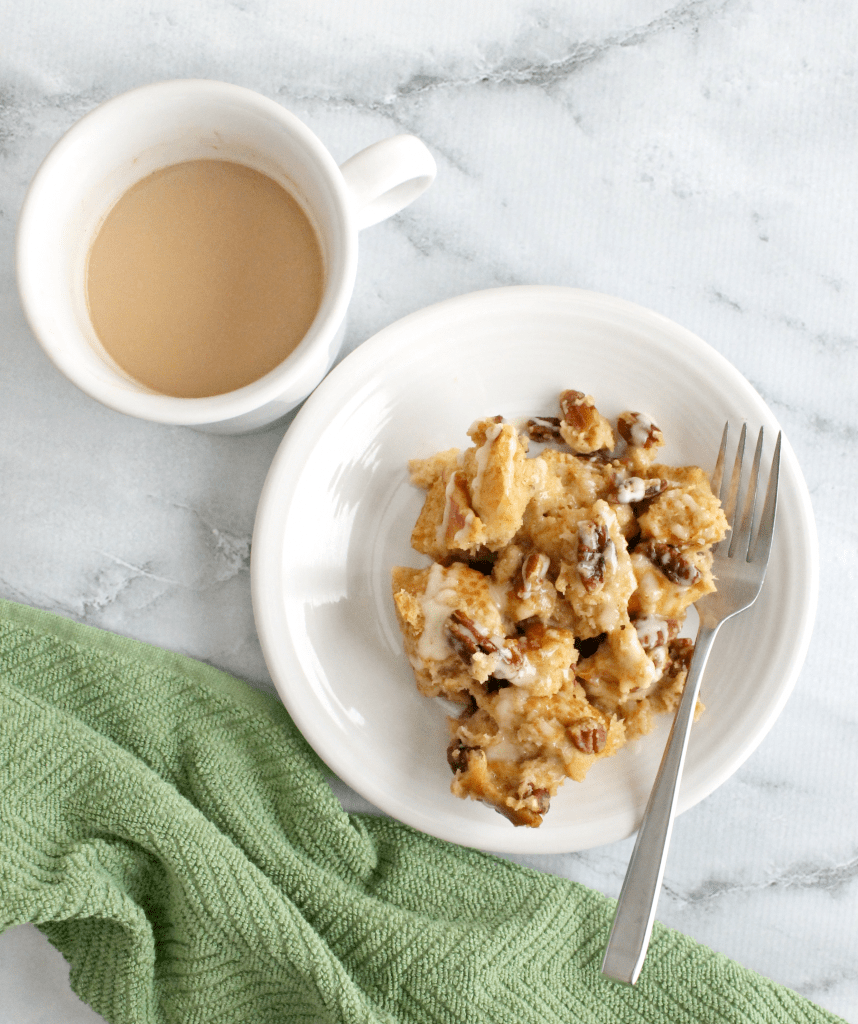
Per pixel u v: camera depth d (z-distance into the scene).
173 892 0.52
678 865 0.54
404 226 0.53
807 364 0.54
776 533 0.52
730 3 0.54
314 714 0.51
